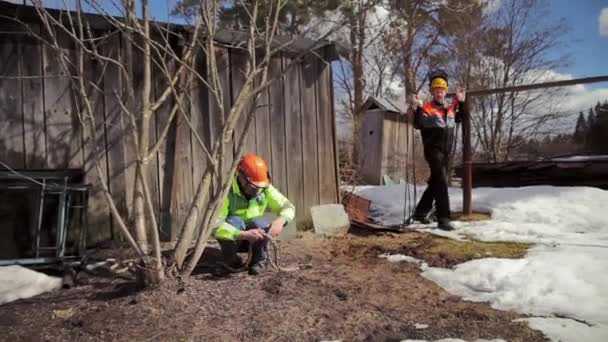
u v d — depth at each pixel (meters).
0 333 2.59
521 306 2.96
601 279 3.29
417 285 3.43
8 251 3.85
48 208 4.05
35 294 3.22
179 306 2.86
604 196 6.02
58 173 4.15
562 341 2.41
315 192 5.54
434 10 12.16
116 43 4.38
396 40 13.90
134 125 3.07
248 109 5.01
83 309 2.90
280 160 5.28
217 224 3.49
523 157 14.77
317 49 5.46
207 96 4.78
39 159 4.20
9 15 4.01
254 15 3.29
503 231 5.11
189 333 2.54
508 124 15.45
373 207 6.93
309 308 2.88
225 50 4.87
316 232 5.19
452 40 16.14
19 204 3.93
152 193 4.55
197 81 4.71
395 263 4.05
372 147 10.62
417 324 2.70
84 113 4.22
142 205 3.27
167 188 4.61
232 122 3.27
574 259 3.73
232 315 2.76
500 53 16.08
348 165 9.16
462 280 3.50
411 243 4.76
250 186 3.57
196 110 4.72
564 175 7.82
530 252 4.13
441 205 5.40
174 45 4.54
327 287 3.28
